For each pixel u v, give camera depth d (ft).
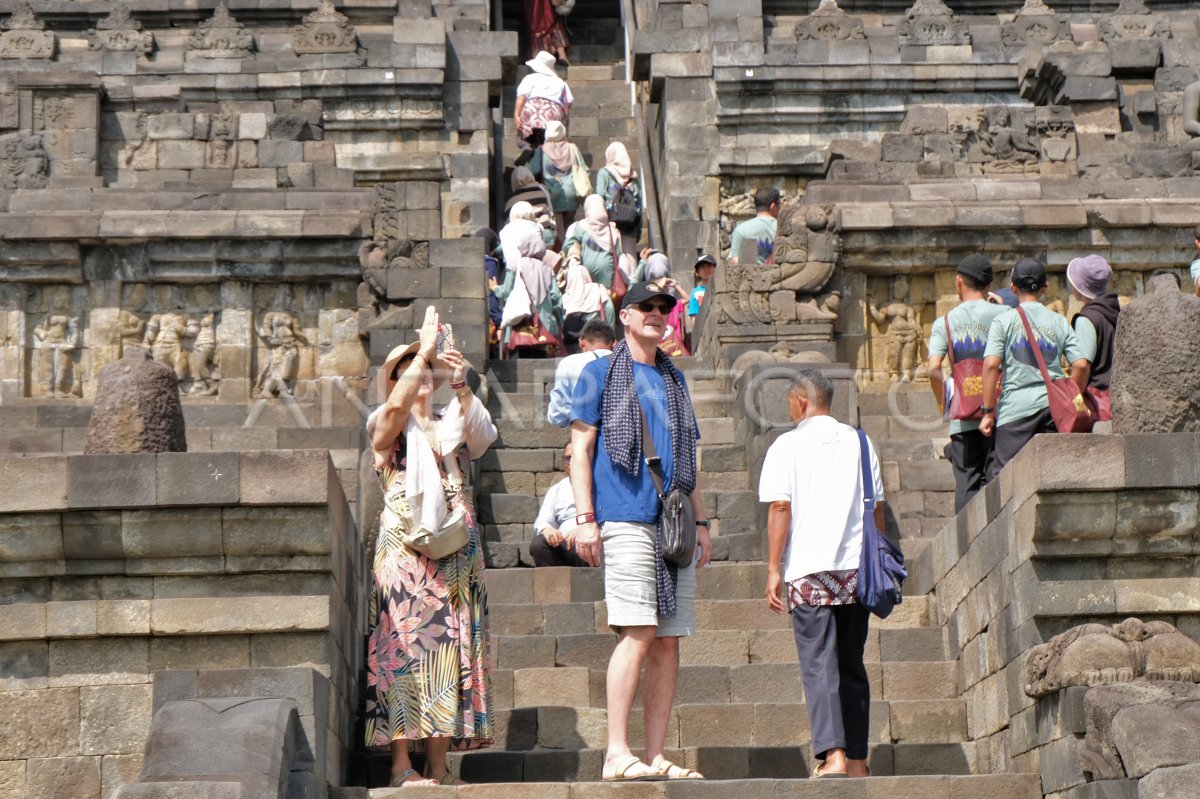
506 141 124.47
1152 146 103.60
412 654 41.47
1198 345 42.98
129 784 34.86
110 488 41.01
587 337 51.57
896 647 50.80
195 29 118.83
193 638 41.19
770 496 43.45
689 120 114.93
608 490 41.78
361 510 52.70
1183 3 126.00
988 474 53.21
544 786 38.86
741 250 78.07
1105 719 36.63
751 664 49.60
